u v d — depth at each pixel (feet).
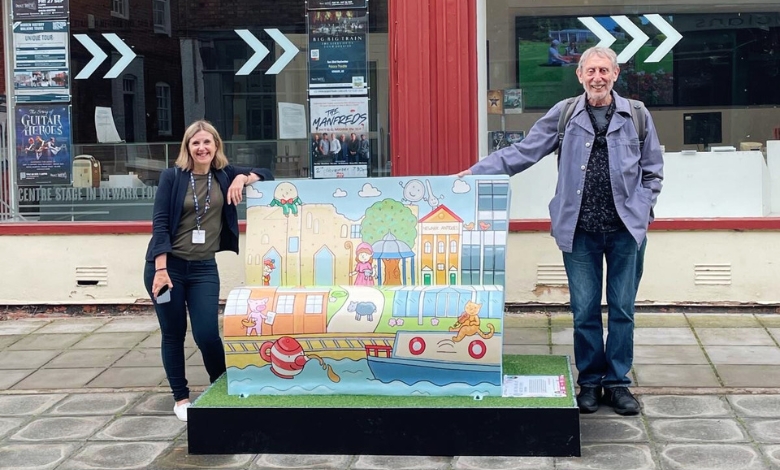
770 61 22.11
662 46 22.31
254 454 14.07
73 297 23.50
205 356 15.74
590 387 15.62
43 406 16.66
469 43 21.81
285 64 22.85
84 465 13.89
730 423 14.76
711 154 22.26
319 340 14.28
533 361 16.24
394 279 14.89
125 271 23.38
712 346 19.19
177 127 23.32
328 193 15.33
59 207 23.49
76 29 23.41
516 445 13.65
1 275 23.47
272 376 14.53
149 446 14.60
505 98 22.63
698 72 22.29
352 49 22.58
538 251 22.34
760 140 22.18
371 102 22.65
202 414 14.10
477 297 14.15
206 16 22.99
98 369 18.86
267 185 15.47
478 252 14.75
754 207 22.16
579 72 14.99
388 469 13.39
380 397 14.26
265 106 23.02
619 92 22.54
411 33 21.88
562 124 15.20
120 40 23.31
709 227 21.86
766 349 18.85
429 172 22.07
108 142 23.52
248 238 15.35
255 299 14.58
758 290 21.88
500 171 15.44
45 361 19.54
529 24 22.47
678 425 14.75
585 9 22.41
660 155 15.12
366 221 15.14
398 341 14.11
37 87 23.57
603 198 14.84
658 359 18.35
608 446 13.97
